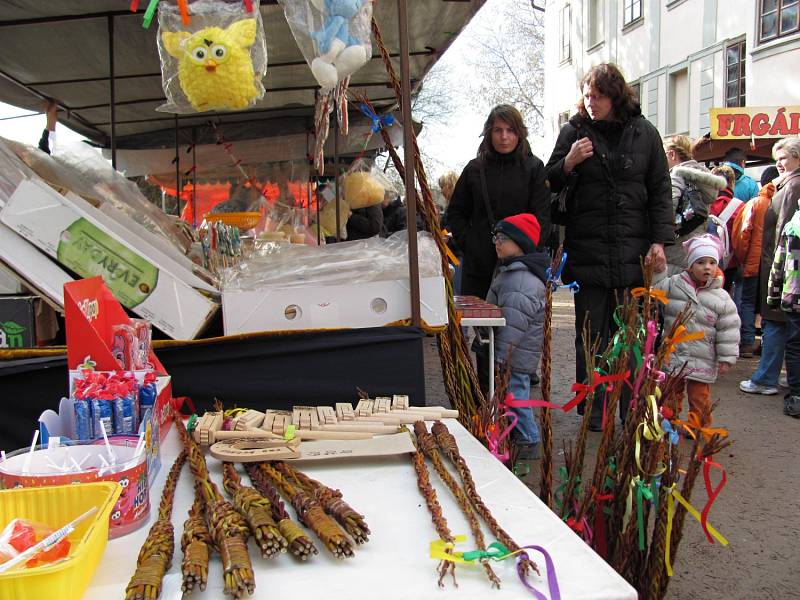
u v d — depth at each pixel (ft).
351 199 17.98
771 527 9.24
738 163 24.13
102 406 4.48
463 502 3.86
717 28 49.49
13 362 5.84
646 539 5.76
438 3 12.42
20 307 6.07
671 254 14.23
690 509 5.33
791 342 14.26
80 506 3.30
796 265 14.01
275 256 7.21
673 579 7.97
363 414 5.56
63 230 5.98
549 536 3.51
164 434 5.22
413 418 5.56
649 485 5.47
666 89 56.49
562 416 14.16
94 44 13.98
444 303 6.55
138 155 21.93
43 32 13.21
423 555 3.32
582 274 12.17
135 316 7.12
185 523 3.46
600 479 5.84
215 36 5.41
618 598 2.95
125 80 16.38
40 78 16.03
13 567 2.72
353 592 2.96
